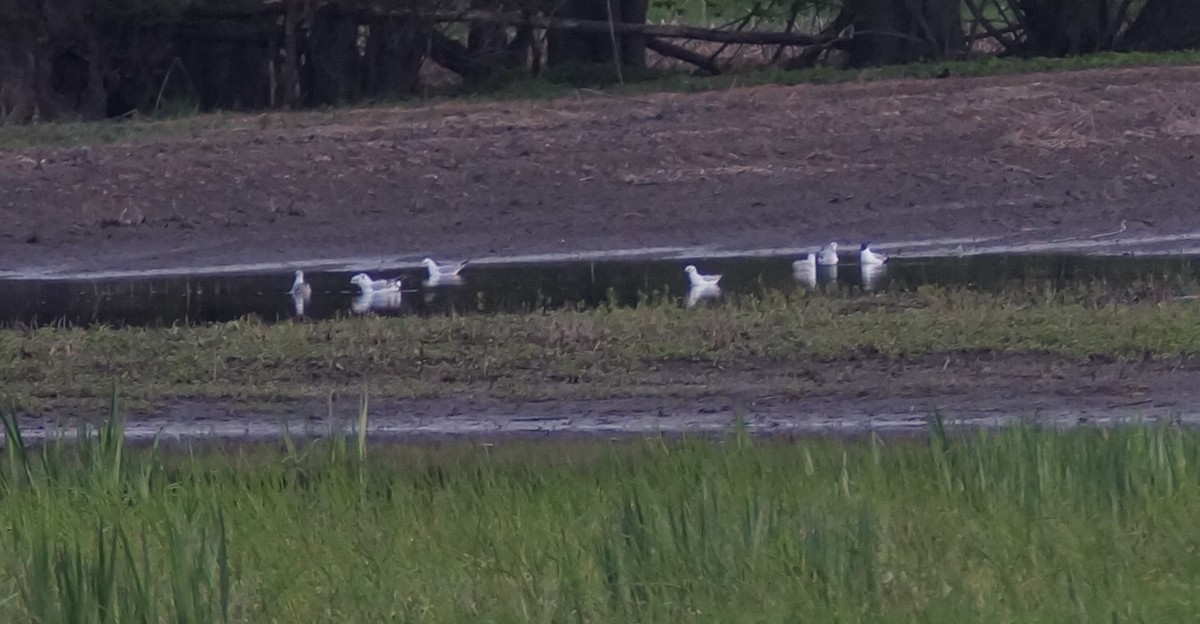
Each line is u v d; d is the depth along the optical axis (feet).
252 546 86.84
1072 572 78.33
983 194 211.00
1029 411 123.13
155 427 129.59
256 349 146.00
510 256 202.90
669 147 225.15
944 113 229.25
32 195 222.07
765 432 120.47
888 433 119.03
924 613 73.72
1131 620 72.33
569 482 98.73
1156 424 110.22
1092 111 226.58
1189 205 203.92
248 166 225.97
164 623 75.87
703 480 91.35
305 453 114.73
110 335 153.38
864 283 174.91
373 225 213.05
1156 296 158.10
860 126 227.61
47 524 91.76
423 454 115.03
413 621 75.51
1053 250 193.16
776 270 186.60
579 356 140.26
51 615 74.84
